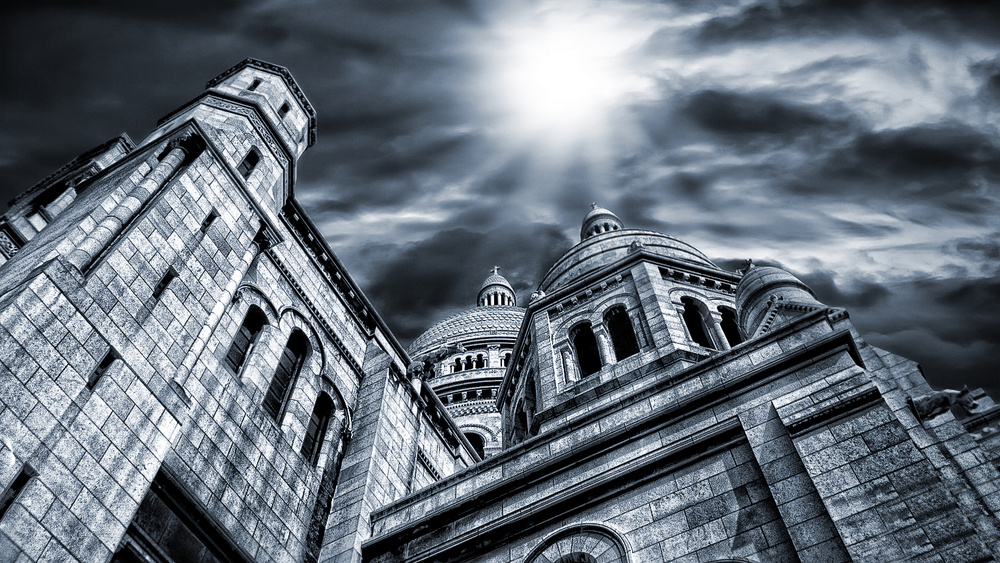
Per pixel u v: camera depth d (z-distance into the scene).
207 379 18.75
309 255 26.20
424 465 26.58
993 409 17.30
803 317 19.05
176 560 15.39
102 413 15.00
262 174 25.59
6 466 12.84
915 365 18.14
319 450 22.70
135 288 17.34
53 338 14.72
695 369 19.23
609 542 16.19
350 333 26.80
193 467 17.02
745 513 15.28
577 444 18.73
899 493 13.59
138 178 20.33
